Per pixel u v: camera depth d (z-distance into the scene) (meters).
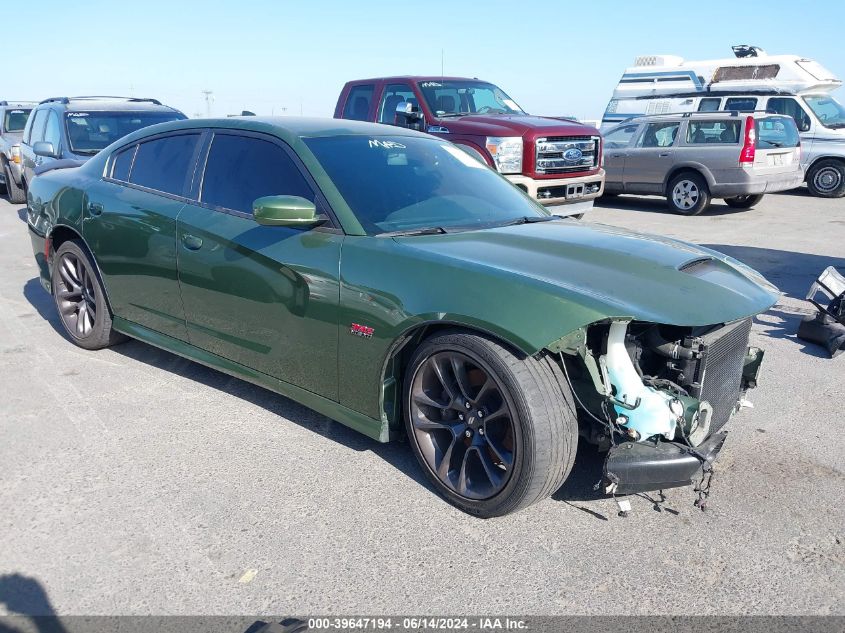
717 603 2.48
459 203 3.76
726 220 11.90
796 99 14.68
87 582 2.53
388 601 2.46
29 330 5.52
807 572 2.66
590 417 2.90
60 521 2.90
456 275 2.89
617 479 2.71
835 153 14.38
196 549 2.73
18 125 13.95
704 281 3.02
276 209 3.20
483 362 2.79
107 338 4.86
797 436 3.82
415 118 9.56
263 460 3.44
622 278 2.89
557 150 9.18
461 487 2.99
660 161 12.74
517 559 2.71
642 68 16.81
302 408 4.06
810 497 3.19
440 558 2.70
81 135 9.02
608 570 2.65
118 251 4.38
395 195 3.59
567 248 3.19
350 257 3.20
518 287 2.74
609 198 15.34
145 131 4.55
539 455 2.71
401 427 3.30
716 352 3.02
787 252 8.92
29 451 3.50
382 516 2.98
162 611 2.39
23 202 13.09
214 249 3.75
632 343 2.91
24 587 2.50
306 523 2.92
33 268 7.82
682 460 2.74
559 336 2.59
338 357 3.26
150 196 4.26
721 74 15.66
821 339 5.31
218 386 4.37
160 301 4.20
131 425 3.81
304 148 3.62
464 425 3.00
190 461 3.42
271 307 3.50
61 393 4.24
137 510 2.99
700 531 2.91
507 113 10.30
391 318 3.01
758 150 12.01
